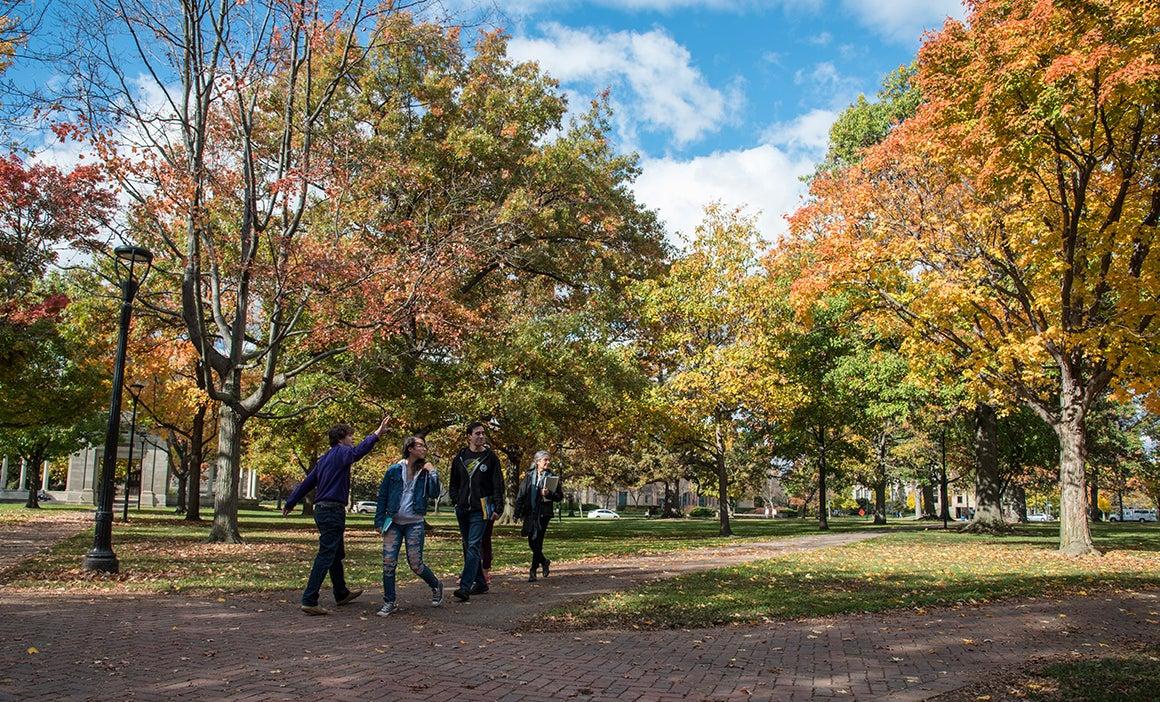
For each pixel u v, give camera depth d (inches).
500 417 956.6
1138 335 621.6
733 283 1064.8
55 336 852.0
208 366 670.5
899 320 794.8
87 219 597.0
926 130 688.4
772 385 1050.7
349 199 768.9
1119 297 633.0
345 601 338.6
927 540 898.1
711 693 203.2
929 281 703.7
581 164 1010.1
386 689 199.5
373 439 333.4
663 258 1232.8
